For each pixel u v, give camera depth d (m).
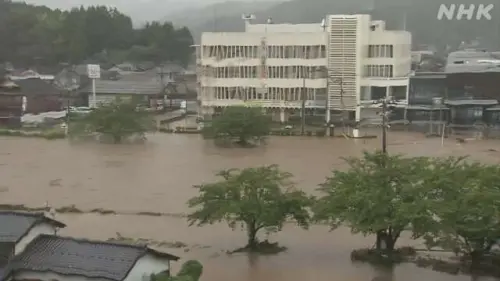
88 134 84.81
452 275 33.03
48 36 171.25
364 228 32.88
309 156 71.19
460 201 33.09
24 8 194.88
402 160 36.81
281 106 100.94
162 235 40.53
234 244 38.56
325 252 36.97
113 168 63.97
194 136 88.56
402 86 98.69
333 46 98.25
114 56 175.62
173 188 54.53
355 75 98.00
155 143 81.75
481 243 33.62
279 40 100.06
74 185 55.88
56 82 129.50
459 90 96.88
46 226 30.22
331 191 35.84
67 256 27.72
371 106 97.62
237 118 79.62
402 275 33.06
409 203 32.97
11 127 95.12
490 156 70.81
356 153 73.31
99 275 26.14
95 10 196.00
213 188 36.25
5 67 151.62
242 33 101.38
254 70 101.44
